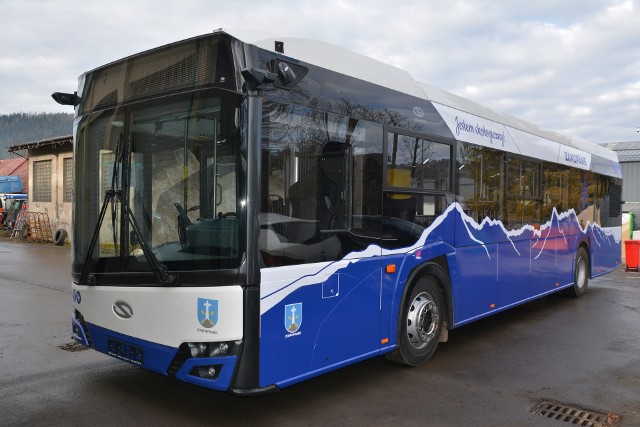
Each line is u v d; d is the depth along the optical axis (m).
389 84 5.29
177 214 3.92
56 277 11.78
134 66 4.31
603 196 11.26
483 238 6.70
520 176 7.71
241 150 3.72
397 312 5.19
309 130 4.21
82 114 4.73
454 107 6.32
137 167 4.18
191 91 3.92
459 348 6.49
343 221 4.54
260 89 3.80
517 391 4.98
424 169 5.63
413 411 4.48
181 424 4.14
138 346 4.11
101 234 4.34
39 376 5.20
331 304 4.38
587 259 10.43
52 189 21.08
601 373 5.54
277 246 3.91
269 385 3.85
